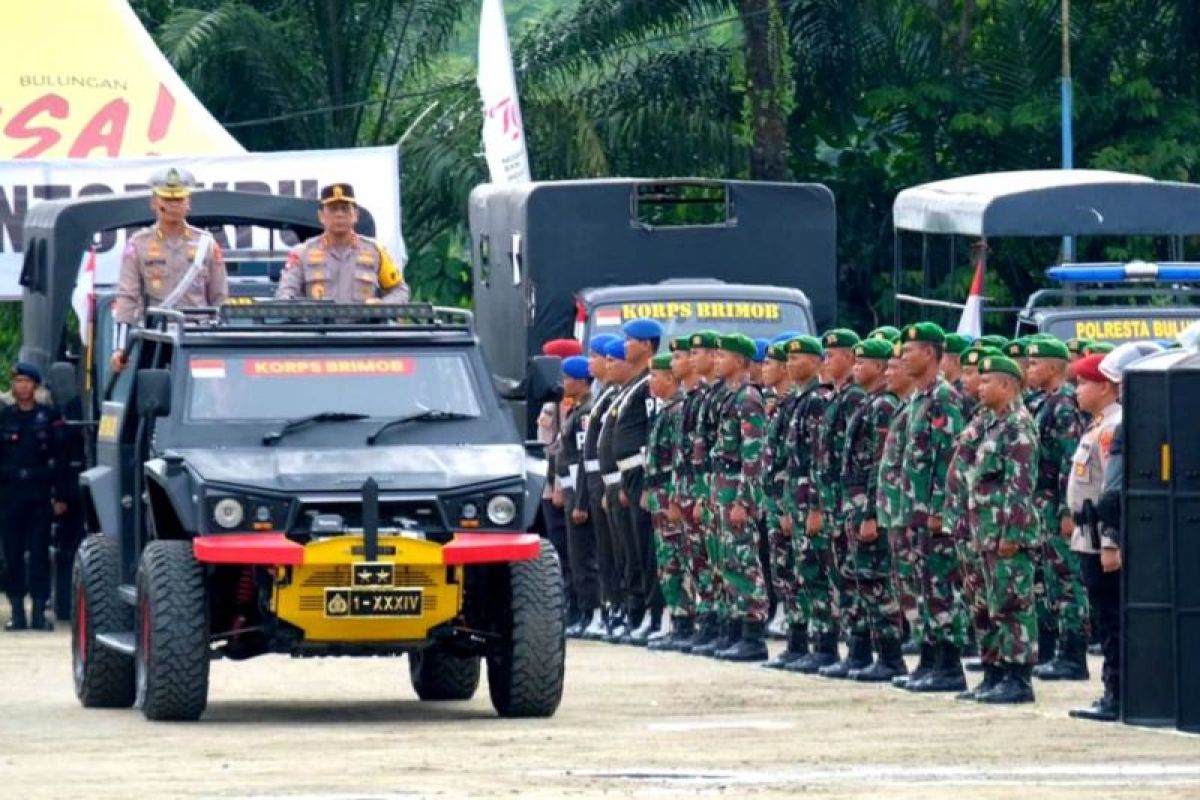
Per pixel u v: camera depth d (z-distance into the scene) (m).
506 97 63.19
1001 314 69.19
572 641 46.28
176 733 30.41
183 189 38.22
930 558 34.88
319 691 36.44
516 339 52.62
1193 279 50.09
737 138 78.12
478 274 56.69
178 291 38.09
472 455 32.19
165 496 32.50
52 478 49.66
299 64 80.56
